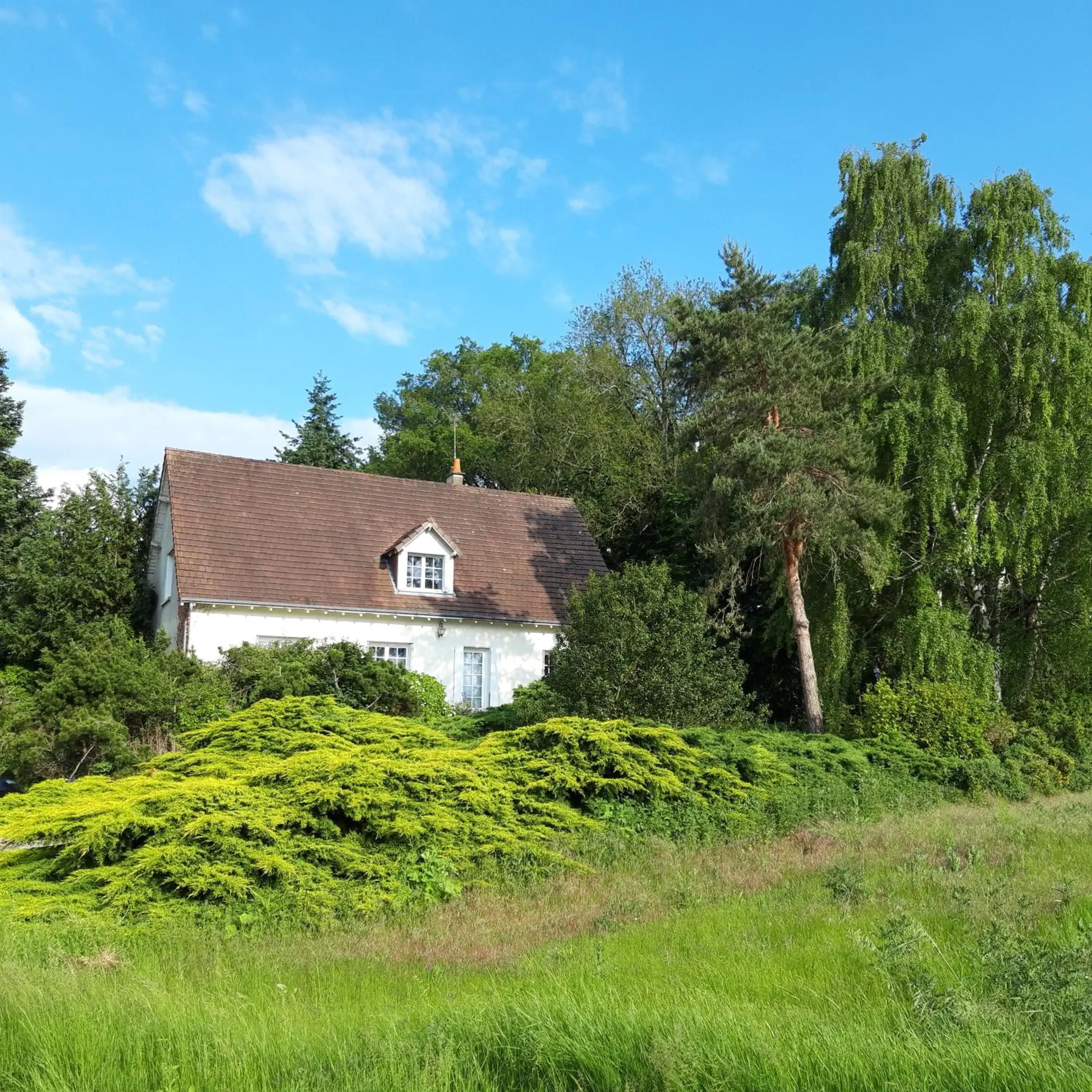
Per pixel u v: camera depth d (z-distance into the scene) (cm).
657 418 4112
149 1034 542
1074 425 2433
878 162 2656
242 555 2536
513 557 2967
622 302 4131
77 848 965
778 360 2217
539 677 2784
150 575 3109
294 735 1366
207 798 1009
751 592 2897
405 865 1066
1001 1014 538
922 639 2314
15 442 3491
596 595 1855
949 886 940
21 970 673
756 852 1260
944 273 2611
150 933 858
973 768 1931
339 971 768
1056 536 2519
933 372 2509
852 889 934
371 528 2817
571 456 3984
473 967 777
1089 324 2448
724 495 2177
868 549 2200
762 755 1570
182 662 2033
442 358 5241
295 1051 531
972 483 2455
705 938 813
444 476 4503
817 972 680
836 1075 458
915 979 603
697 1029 509
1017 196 2528
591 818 1319
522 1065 504
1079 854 1132
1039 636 2572
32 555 3003
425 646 2659
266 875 980
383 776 1119
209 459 2755
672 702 1753
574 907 991
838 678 2481
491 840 1148
